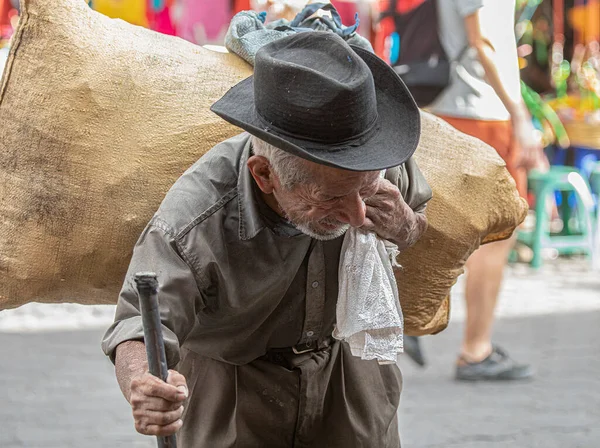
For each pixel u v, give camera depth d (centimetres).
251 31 528
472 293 969
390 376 505
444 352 1086
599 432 826
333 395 484
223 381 471
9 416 852
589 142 1608
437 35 957
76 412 869
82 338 1130
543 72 1744
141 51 513
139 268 398
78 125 495
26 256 495
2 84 502
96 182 495
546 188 1572
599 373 1002
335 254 438
